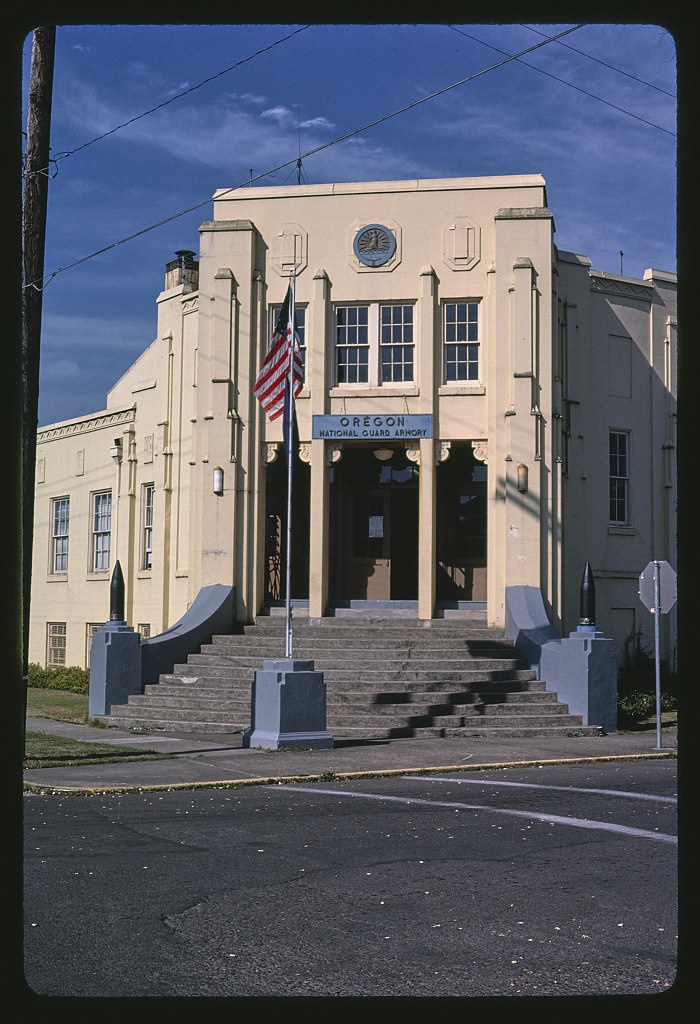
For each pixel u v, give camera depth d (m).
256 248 23.86
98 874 8.06
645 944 6.26
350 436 23.03
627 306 26.02
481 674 20.31
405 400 23.08
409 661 20.70
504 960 5.95
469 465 25.20
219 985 5.49
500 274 22.78
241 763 14.69
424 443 22.86
